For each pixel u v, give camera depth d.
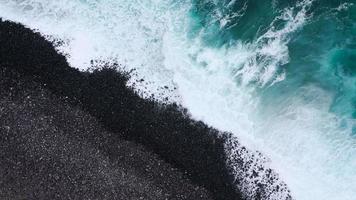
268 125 20.95
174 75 21.80
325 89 21.27
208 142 20.44
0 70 20.83
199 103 21.27
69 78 21.11
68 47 22.08
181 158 20.08
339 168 20.11
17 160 19.09
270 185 19.98
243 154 20.39
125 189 19.19
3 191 18.62
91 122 20.27
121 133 20.23
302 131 20.72
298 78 21.52
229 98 21.44
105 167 19.41
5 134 19.47
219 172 19.98
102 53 22.12
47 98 20.48
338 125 20.67
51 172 19.05
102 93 20.92
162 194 19.36
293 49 21.89
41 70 21.09
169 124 20.59
